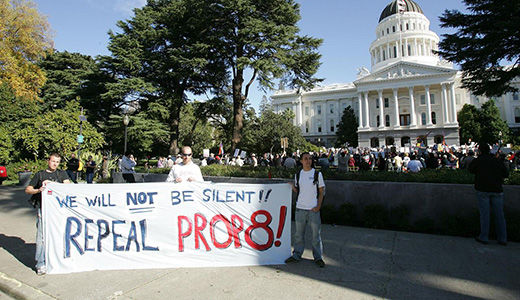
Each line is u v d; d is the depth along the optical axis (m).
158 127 27.30
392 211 6.25
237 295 3.32
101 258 4.25
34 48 19.02
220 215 4.39
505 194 5.61
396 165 16.02
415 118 63.00
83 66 35.94
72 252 4.20
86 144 19.33
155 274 3.99
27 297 3.42
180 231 4.35
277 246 4.37
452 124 58.69
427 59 72.19
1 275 4.04
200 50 22.89
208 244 4.34
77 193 4.29
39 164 17.62
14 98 24.14
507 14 12.38
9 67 17.75
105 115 31.56
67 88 31.64
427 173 6.92
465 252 4.61
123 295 3.38
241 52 23.20
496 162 4.99
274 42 20.88
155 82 28.56
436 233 5.80
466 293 3.30
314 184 4.21
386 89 65.62
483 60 13.62
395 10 78.75
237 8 20.81
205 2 21.50
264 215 4.40
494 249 4.73
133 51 27.36
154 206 4.36
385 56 78.50
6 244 5.47
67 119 18.92
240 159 19.86
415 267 4.04
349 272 3.91
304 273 3.90
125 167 12.60
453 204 5.89
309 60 22.42
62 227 4.21
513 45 12.95
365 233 5.82
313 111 81.88
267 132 47.94
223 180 9.25
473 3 12.95
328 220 6.71
